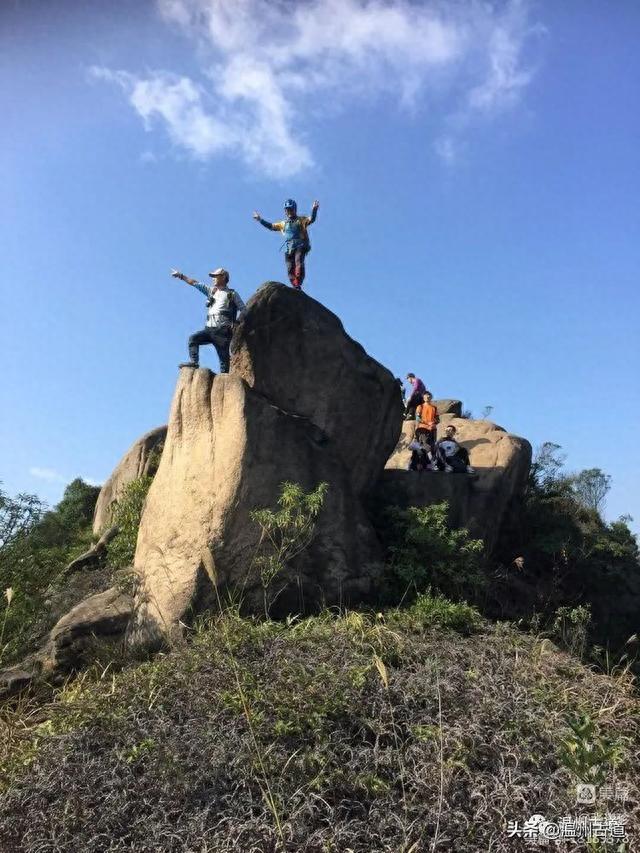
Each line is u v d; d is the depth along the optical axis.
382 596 9.04
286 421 9.27
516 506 13.84
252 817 4.65
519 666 6.73
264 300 10.19
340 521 9.13
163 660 6.98
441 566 9.41
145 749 5.32
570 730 5.30
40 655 9.07
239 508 8.59
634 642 12.42
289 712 5.53
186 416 9.63
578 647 8.95
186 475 9.23
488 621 8.49
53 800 5.12
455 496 11.84
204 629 7.88
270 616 8.47
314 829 4.64
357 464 10.62
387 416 11.23
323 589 8.73
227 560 8.46
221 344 10.11
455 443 13.09
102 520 16.66
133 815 4.84
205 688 6.06
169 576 8.61
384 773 5.14
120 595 9.22
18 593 10.01
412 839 4.53
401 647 6.86
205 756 5.12
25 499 10.65
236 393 9.16
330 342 10.48
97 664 8.22
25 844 4.73
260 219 11.67
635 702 6.42
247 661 6.56
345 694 5.74
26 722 7.18
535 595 11.90
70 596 10.97
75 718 6.13
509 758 5.18
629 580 13.90
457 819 4.61
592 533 14.93
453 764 5.00
